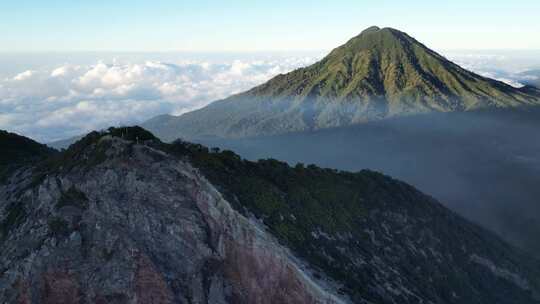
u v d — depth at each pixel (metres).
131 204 68.12
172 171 70.50
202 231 66.44
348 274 66.75
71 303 63.34
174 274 63.66
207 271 64.94
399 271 76.31
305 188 82.50
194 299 62.59
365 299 62.91
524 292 94.31
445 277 83.12
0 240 71.19
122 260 64.31
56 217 68.56
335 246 72.31
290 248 64.44
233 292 63.88
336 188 87.56
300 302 60.41
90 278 63.94
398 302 67.62
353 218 82.06
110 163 71.69
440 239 93.38
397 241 84.56
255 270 63.56
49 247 66.00
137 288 62.94
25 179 81.00
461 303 78.88
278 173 83.31
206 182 68.62
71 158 76.31
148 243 65.38
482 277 91.25
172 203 68.06
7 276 65.44
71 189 71.12
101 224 67.38
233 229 65.56
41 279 64.38
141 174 70.19
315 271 62.50
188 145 79.44
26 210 73.06
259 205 70.00
